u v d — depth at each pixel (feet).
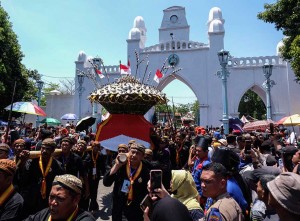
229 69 90.12
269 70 65.46
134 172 13.71
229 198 8.69
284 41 61.16
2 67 68.08
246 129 52.24
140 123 25.53
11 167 10.52
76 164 18.21
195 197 11.08
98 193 30.50
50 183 14.80
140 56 98.07
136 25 109.50
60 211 8.06
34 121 93.45
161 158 23.65
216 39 92.63
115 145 24.77
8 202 10.34
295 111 83.41
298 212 5.45
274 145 26.63
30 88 88.74
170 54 95.71
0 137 29.22
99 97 25.04
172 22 101.76
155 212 5.64
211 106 90.38
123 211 13.61
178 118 64.95
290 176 5.76
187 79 93.61
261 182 8.34
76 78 99.81
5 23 72.38
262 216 10.77
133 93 24.12
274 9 56.85
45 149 14.76
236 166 11.80
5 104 75.20
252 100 138.92
